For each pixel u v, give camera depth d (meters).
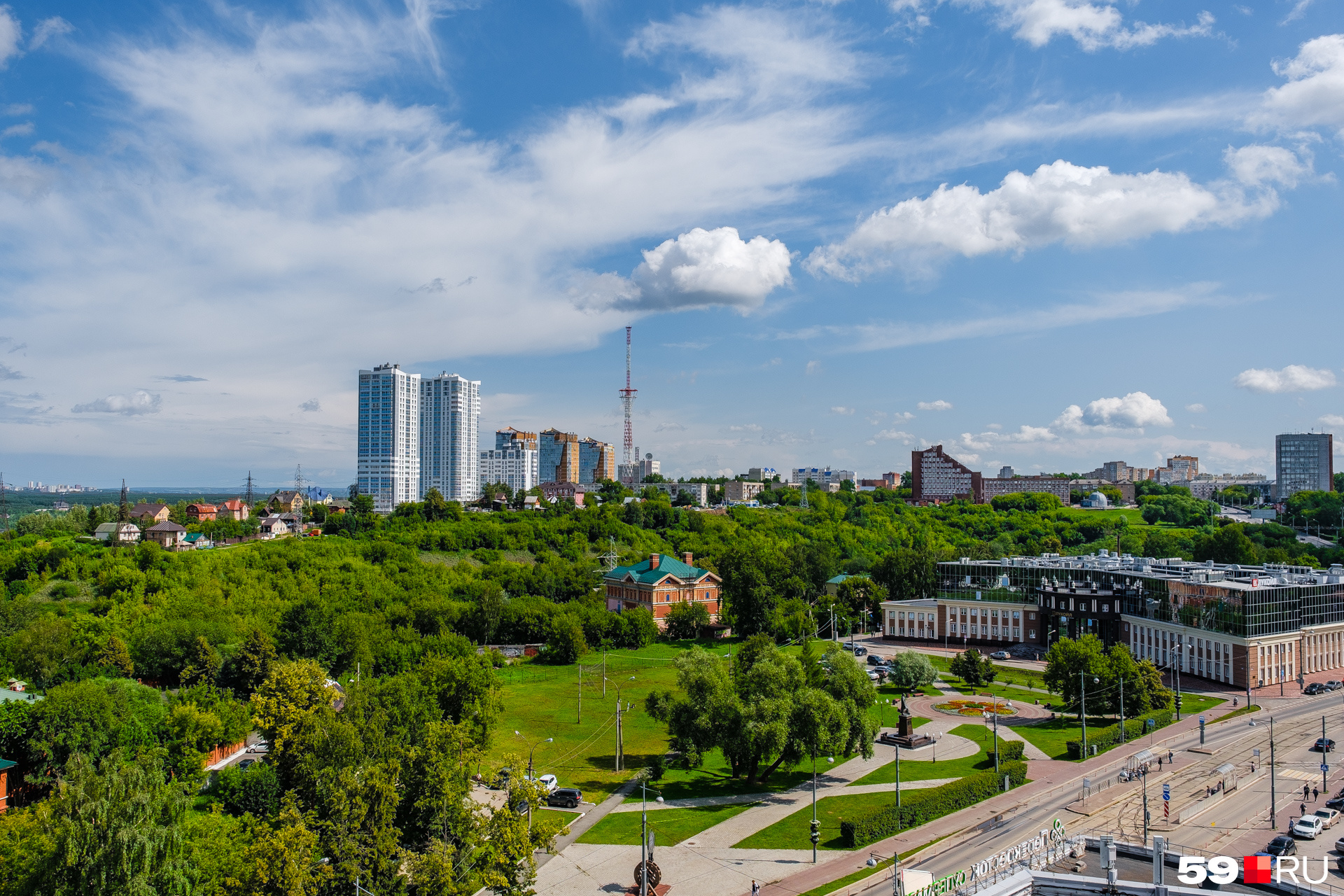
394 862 67.19
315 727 87.19
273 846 62.41
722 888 79.69
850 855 86.88
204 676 145.62
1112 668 139.50
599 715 143.50
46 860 63.03
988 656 199.38
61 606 176.62
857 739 105.19
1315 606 174.12
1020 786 109.06
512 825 70.62
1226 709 147.88
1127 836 92.19
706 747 102.81
